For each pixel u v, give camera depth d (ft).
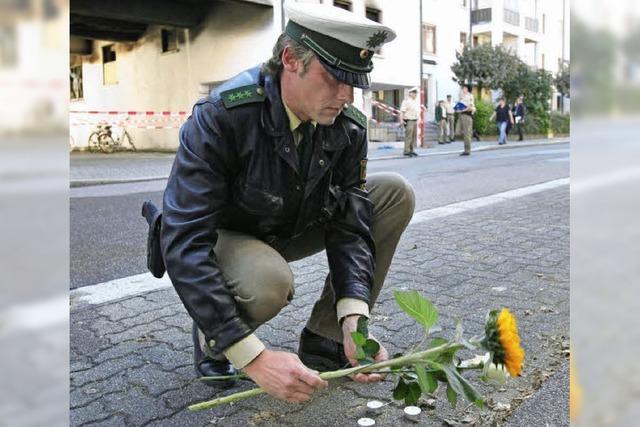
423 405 5.83
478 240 13.53
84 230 16.24
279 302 5.31
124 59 63.05
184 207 4.94
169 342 7.73
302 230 5.89
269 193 5.31
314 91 4.84
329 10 4.85
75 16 53.62
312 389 4.57
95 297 9.70
